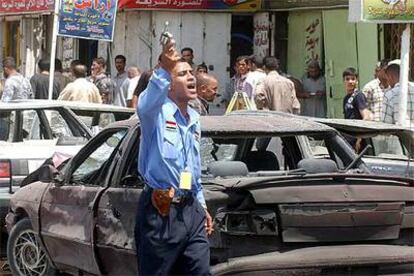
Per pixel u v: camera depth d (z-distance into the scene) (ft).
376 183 20.08
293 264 18.84
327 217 19.40
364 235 19.76
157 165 17.01
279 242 19.20
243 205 19.02
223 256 18.81
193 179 17.34
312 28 50.24
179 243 17.01
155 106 16.81
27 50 59.57
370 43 46.93
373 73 46.78
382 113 34.37
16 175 30.55
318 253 19.10
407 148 26.45
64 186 23.95
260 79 41.55
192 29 53.06
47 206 24.50
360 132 25.26
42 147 31.45
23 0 52.06
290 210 19.15
